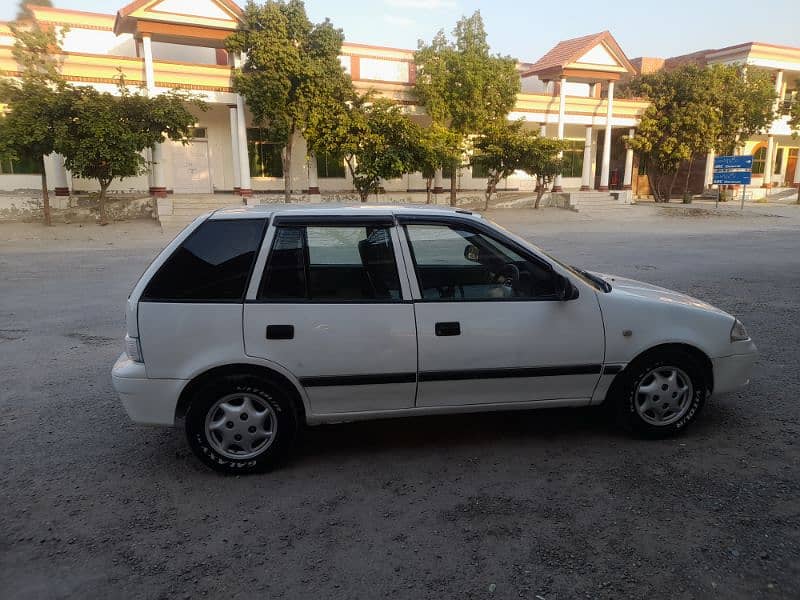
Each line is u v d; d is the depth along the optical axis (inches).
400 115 870.4
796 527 119.5
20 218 836.0
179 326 138.1
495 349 147.4
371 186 890.7
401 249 146.7
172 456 155.6
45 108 683.4
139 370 138.8
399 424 174.4
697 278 410.0
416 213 151.2
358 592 102.7
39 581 106.4
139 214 883.4
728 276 418.3
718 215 1061.8
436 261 149.9
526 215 1048.2
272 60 812.6
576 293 150.4
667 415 160.2
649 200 1368.1
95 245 644.1
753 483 136.6
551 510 127.5
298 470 147.3
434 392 148.4
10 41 829.8
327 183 1099.3
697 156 1433.3
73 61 804.0
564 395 155.5
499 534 119.2
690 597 100.3
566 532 119.4
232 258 142.0
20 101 680.4
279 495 135.5
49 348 255.1
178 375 138.8
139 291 139.6
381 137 856.3
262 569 109.3
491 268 152.4
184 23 847.7
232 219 144.3
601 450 155.3
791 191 1437.0
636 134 1248.2
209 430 142.3
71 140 691.4
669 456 150.8
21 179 885.8
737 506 127.3
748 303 327.3
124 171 742.5
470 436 165.6
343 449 158.7
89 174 748.6
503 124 1023.0
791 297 343.0
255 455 143.9
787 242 650.8
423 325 144.3
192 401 140.6
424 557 112.3
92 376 219.5
